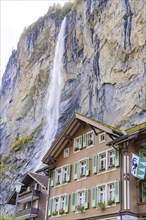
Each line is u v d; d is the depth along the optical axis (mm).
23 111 108875
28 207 38469
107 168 26438
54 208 31312
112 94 69688
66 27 98938
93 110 74062
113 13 76750
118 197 24250
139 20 68750
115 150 26188
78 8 93312
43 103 99188
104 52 76250
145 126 25906
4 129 117688
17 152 92875
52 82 97812
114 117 65875
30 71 112438
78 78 85812
